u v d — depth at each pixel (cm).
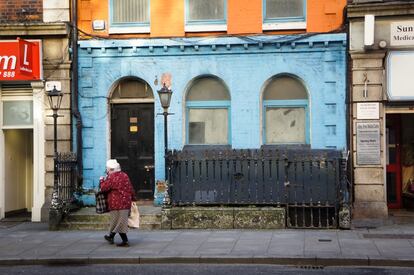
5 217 1575
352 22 1424
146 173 1538
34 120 1522
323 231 1280
